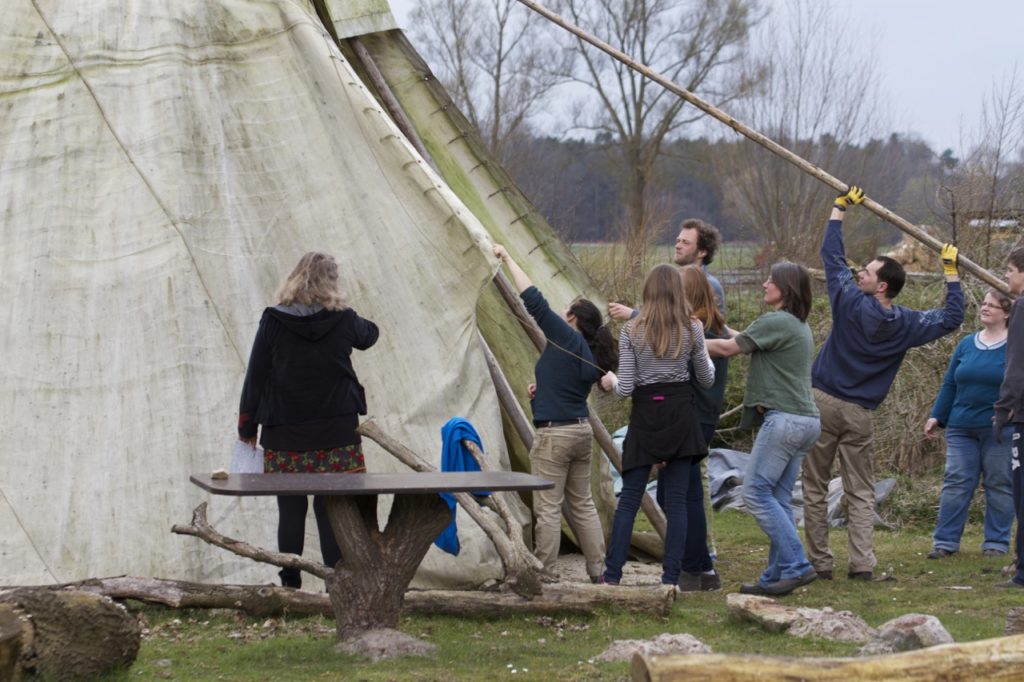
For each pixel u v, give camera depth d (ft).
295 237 39.14
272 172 39.37
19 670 23.43
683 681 19.04
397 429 38.65
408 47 48.39
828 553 41.91
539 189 157.28
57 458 36.22
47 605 24.54
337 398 32.35
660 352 37.11
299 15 41.01
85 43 39.32
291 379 31.96
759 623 31.86
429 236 39.86
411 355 39.29
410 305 39.52
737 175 132.05
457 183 48.62
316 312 32.04
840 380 41.22
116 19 39.83
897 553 47.52
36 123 38.52
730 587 41.01
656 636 29.63
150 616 32.86
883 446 63.31
